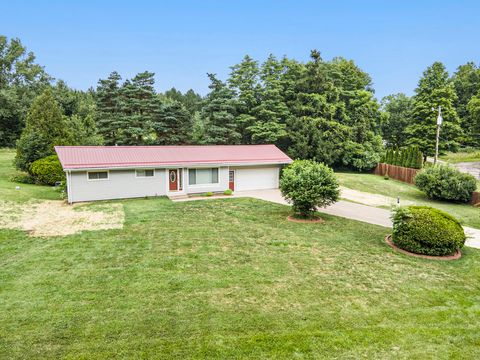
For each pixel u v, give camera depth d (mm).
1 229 11891
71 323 5910
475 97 43438
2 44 46062
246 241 11156
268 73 35469
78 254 9594
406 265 9375
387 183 27859
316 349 5277
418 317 6457
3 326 5777
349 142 33344
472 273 8961
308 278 8219
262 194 21484
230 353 5117
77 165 17281
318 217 15047
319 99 32875
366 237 12062
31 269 8414
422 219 10352
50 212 14914
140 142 33312
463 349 5414
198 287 7531
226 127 32656
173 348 5215
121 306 6578
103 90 34281
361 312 6582
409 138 43062
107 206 16547
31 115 24703
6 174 23469
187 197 20016
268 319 6188
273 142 33031
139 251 9945
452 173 20484
